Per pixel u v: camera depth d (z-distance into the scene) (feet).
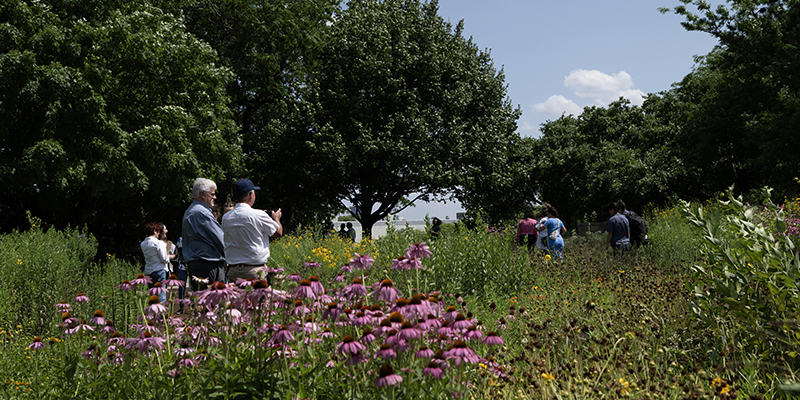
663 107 103.91
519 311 15.57
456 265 21.62
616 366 10.62
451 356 8.05
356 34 73.51
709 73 93.30
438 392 7.87
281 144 75.56
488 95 80.59
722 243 12.01
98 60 51.49
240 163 70.59
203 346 9.36
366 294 9.45
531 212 33.76
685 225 34.32
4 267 22.49
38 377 11.66
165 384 8.16
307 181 75.10
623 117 106.11
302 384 8.07
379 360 8.67
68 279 23.34
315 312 10.03
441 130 73.51
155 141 53.21
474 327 9.18
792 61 62.59
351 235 52.95
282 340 8.16
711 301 12.35
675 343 12.20
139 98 56.90
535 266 24.66
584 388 9.26
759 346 10.91
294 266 32.78
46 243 30.25
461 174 71.82
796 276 10.36
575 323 13.53
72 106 49.06
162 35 55.36
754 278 11.32
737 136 75.97
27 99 45.98
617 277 21.21
